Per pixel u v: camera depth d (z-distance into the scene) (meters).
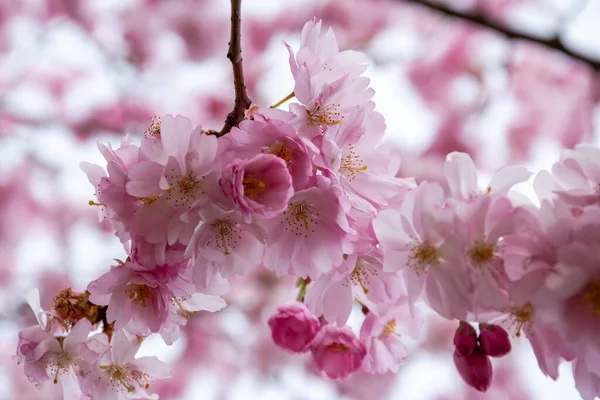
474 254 0.70
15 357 0.75
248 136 0.71
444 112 1.57
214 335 1.68
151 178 0.71
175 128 0.71
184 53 1.63
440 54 1.57
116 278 0.72
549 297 0.69
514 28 0.98
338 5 1.60
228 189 0.70
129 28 1.62
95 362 0.74
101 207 0.73
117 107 1.67
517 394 1.71
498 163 1.58
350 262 0.73
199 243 0.71
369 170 0.74
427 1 1.00
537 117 1.56
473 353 0.71
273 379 1.71
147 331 0.73
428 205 0.70
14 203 1.74
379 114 0.74
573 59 0.98
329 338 0.75
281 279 1.66
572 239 0.69
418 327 0.76
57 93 1.76
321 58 0.74
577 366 0.70
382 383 1.70
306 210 0.71
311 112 0.72
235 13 0.74
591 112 1.53
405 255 0.71
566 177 0.71
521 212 0.70
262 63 1.66
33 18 1.72
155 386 1.62
